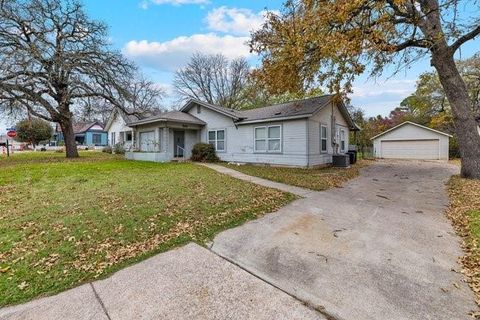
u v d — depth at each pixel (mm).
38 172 10391
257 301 2557
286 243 3883
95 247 3674
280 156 13906
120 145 23953
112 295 2664
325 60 9328
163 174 10141
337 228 4484
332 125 15414
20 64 13312
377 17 7914
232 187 7598
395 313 2367
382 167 14094
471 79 17656
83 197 6297
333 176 10234
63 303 2541
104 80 16234
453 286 2760
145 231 4207
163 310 2438
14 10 13453
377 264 3242
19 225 4477
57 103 17188
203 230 4340
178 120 16094
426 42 8039
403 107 36250
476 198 6066
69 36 15719
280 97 25703
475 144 9000
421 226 4527
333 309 2434
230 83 33438
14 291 2703
